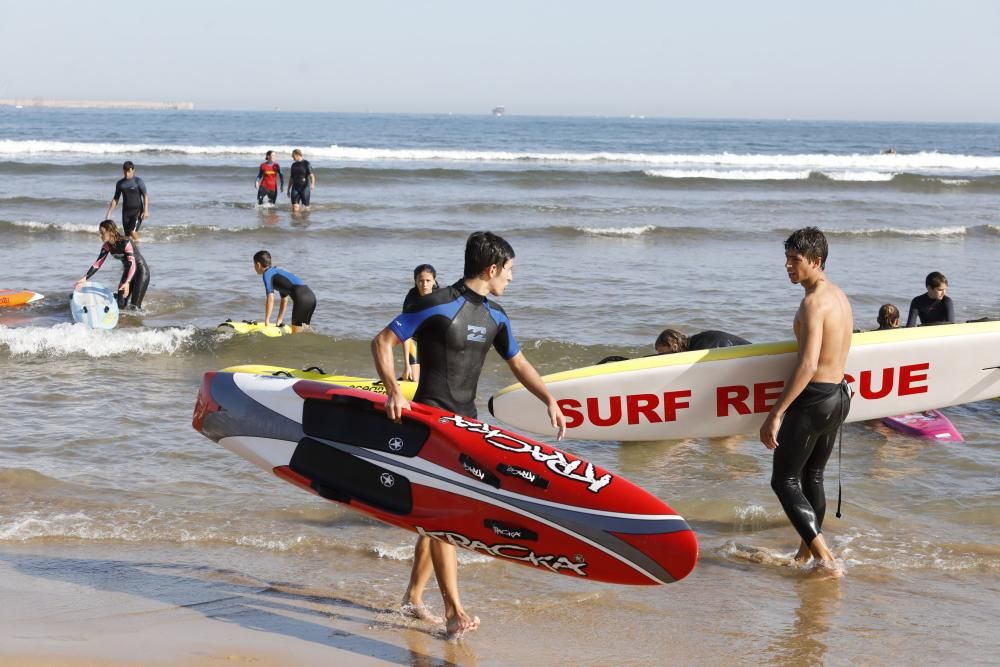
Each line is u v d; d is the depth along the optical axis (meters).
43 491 5.65
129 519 5.26
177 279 13.36
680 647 3.97
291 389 4.45
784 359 5.99
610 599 4.46
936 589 4.64
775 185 30.28
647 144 70.19
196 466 6.24
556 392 6.29
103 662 3.54
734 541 5.23
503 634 4.05
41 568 4.57
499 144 64.31
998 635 4.14
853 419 6.37
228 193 24.47
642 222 20.56
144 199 15.48
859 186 30.66
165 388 8.10
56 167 28.80
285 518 5.40
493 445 4.00
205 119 129.75
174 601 4.23
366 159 38.31
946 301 8.37
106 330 9.95
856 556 5.03
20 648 3.62
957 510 5.73
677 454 6.79
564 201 24.62
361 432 4.22
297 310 9.89
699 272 14.62
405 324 3.89
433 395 4.04
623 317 11.25
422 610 4.21
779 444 4.85
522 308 11.66
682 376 6.14
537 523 3.89
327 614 4.18
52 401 7.58
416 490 4.05
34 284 13.04
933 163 43.50
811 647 3.99
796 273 4.75
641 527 3.79
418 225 19.17
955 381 6.36
